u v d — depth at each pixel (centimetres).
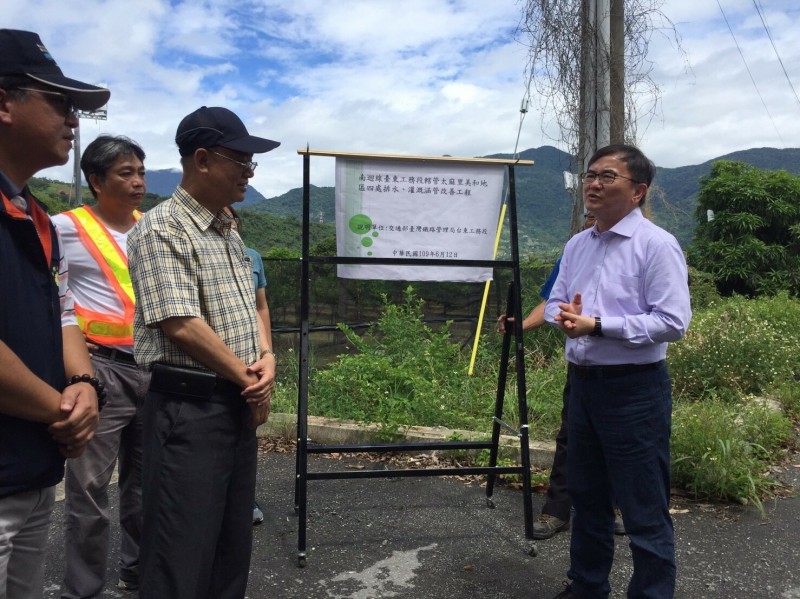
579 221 557
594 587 283
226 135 218
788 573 323
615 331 250
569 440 285
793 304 1056
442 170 370
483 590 308
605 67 534
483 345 733
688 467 419
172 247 211
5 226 165
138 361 227
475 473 349
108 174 286
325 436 511
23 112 166
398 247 371
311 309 741
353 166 363
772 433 492
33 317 171
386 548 348
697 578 318
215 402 218
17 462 164
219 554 237
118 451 294
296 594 302
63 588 303
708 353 616
